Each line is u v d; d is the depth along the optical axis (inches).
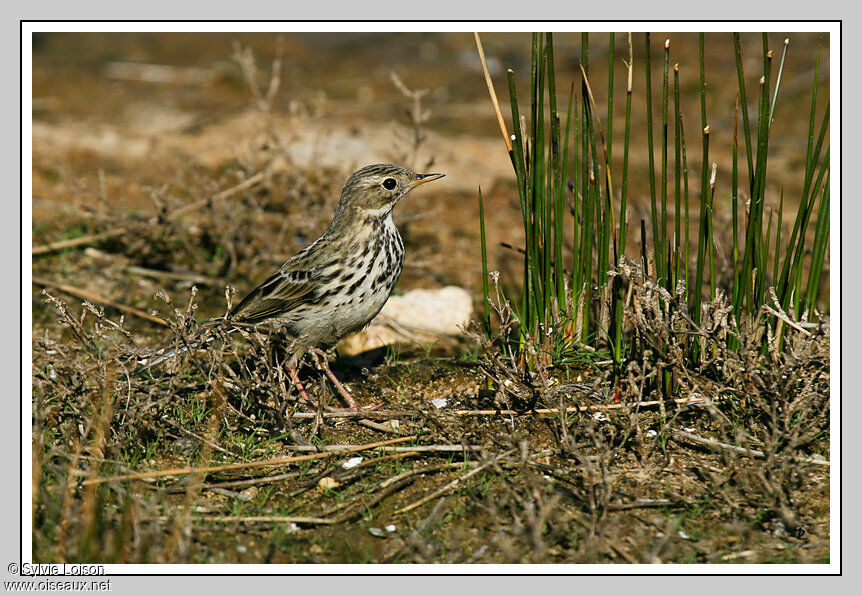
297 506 364.5
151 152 772.6
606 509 340.5
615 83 930.7
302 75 995.3
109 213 639.1
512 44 1080.2
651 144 396.2
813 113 384.8
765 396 390.3
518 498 355.9
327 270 446.0
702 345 415.2
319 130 764.6
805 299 414.0
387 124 834.8
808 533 346.6
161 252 639.1
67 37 1124.5
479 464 375.2
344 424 428.5
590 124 410.0
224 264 636.7
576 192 426.9
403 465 388.8
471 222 701.9
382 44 1117.1
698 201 687.1
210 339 434.0
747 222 399.9
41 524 342.0
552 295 436.5
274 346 453.4
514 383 418.0
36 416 378.6
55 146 773.9
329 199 637.9
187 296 595.2
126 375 397.4
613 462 380.2
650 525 350.0
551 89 404.2
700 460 388.2
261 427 414.6
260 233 647.1
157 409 400.5
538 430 410.6
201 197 678.5
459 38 1117.1
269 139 698.2
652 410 419.2
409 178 459.8
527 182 418.6
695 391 410.0
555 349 447.8
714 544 339.3
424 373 475.2
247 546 340.5
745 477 365.7
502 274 634.2
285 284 452.8
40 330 527.2
